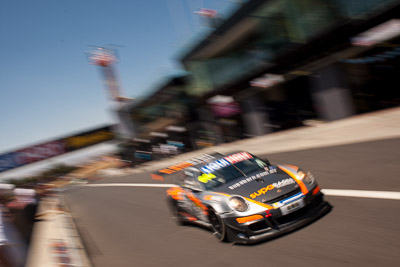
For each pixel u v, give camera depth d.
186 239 6.21
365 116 13.77
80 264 6.32
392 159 7.70
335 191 6.63
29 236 10.15
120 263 6.06
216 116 24.89
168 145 32.78
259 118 20.66
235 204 5.08
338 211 5.41
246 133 22.33
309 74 15.99
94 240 8.23
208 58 22.64
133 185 18.17
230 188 5.54
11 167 39.75
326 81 15.23
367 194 5.95
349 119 14.46
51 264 6.43
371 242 4.15
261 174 5.70
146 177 20.64
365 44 12.87
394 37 11.84
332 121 15.52
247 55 19.23
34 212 13.32
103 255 6.82
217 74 22.38
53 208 15.31
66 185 44.84
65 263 6.29
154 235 7.14
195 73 24.55
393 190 5.84
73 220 11.85
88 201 17.14
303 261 4.14
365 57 13.27
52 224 11.55
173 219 7.95
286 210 4.85
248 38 18.73
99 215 11.65
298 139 14.56
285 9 15.48
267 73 18.20
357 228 4.63
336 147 10.65
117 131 41.75
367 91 13.73
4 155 39.66
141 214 9.61
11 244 6.81
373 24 12.34
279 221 4.90
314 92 16.12
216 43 20.59
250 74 19.33
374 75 13.20
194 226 6.85
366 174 7.21
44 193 20.44
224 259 4.85
